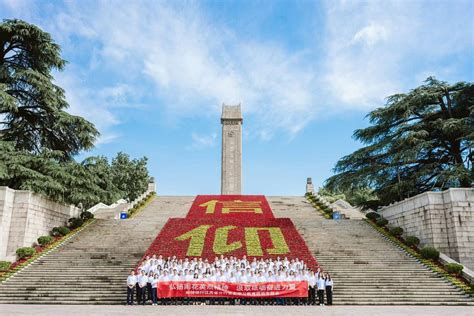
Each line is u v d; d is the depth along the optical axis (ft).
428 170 107.24
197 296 61.26
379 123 122.52
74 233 101.09
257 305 61.16
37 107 108.99
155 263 68.54
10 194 88.84
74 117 107.04
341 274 74.79
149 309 55.16
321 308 57.67
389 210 111.75
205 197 163.84
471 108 102.73
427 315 50.21
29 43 106.01
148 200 158.51
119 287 68.69
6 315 47.93
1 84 94.38
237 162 209.87
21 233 87.86
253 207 144.77
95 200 107.34
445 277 73.15
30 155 98.32
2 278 71.26
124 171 222.89
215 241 91.09
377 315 49.96
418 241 92.58
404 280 72.23
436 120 110.01
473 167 104.06
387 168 118.21
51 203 101.81
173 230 99.55
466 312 53.83
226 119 216.54
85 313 50.14
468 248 85.05
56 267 77.77
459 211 87.25
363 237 99.19
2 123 106.93
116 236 99.09
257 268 66.08
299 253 84.28
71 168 102.94
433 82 114.52
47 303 63.21
